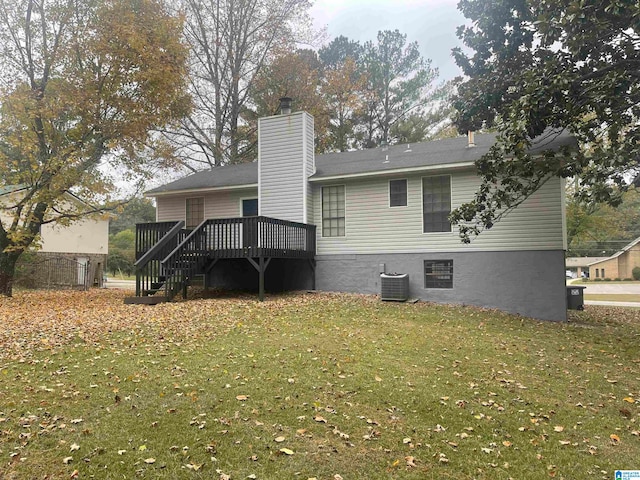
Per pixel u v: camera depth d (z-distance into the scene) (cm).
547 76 845
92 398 462
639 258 4453
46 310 1065
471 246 1214
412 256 1286
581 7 745
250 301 1144
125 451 359
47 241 2123
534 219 1148
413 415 458
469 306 1185
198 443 376
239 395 480
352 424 427
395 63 3070
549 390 552
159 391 485
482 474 353
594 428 449
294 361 607
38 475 323
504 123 925
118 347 662
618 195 880
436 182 1270
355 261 1356
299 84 2655
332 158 1633
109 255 3719
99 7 1429
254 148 2692
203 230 1231
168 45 1538
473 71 1080
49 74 1459
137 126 1484
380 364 614
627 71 815
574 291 1442
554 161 920
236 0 2439
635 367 670
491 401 504
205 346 672
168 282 1140
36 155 1443
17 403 444
